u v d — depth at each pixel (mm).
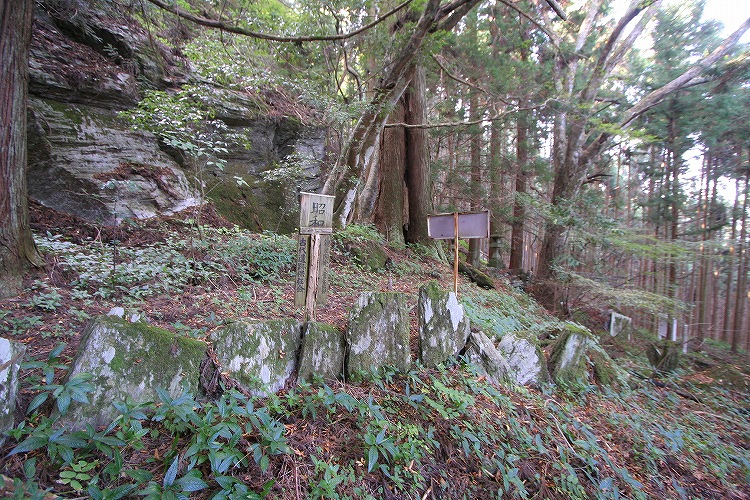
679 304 11023
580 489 3291
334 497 2289
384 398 3260
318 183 10344
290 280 5781
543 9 13570
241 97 9328
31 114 6156
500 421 3533
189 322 3727
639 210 20719
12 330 3172
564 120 12562
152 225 6449
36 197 5867
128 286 4391
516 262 18016
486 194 14977
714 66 12531
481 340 4441
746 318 16266
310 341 3236
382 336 3625
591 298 11062
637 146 14562
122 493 1855
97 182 6371
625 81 14703
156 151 7590
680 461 4430
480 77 12633
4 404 1994
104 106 7230
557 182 12750
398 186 10844
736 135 14266
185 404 2291
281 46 7766
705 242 12781
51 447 1903
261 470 2271
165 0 5578
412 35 7898
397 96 8820
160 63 8336
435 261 10391
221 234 6742
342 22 8492
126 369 2365
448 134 14102
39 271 4109
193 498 2035
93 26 7504
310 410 2809
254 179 9281
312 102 9008
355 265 7605
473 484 2959
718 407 6770
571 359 5172
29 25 3982
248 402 2486
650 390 6391
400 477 2680
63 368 2645
